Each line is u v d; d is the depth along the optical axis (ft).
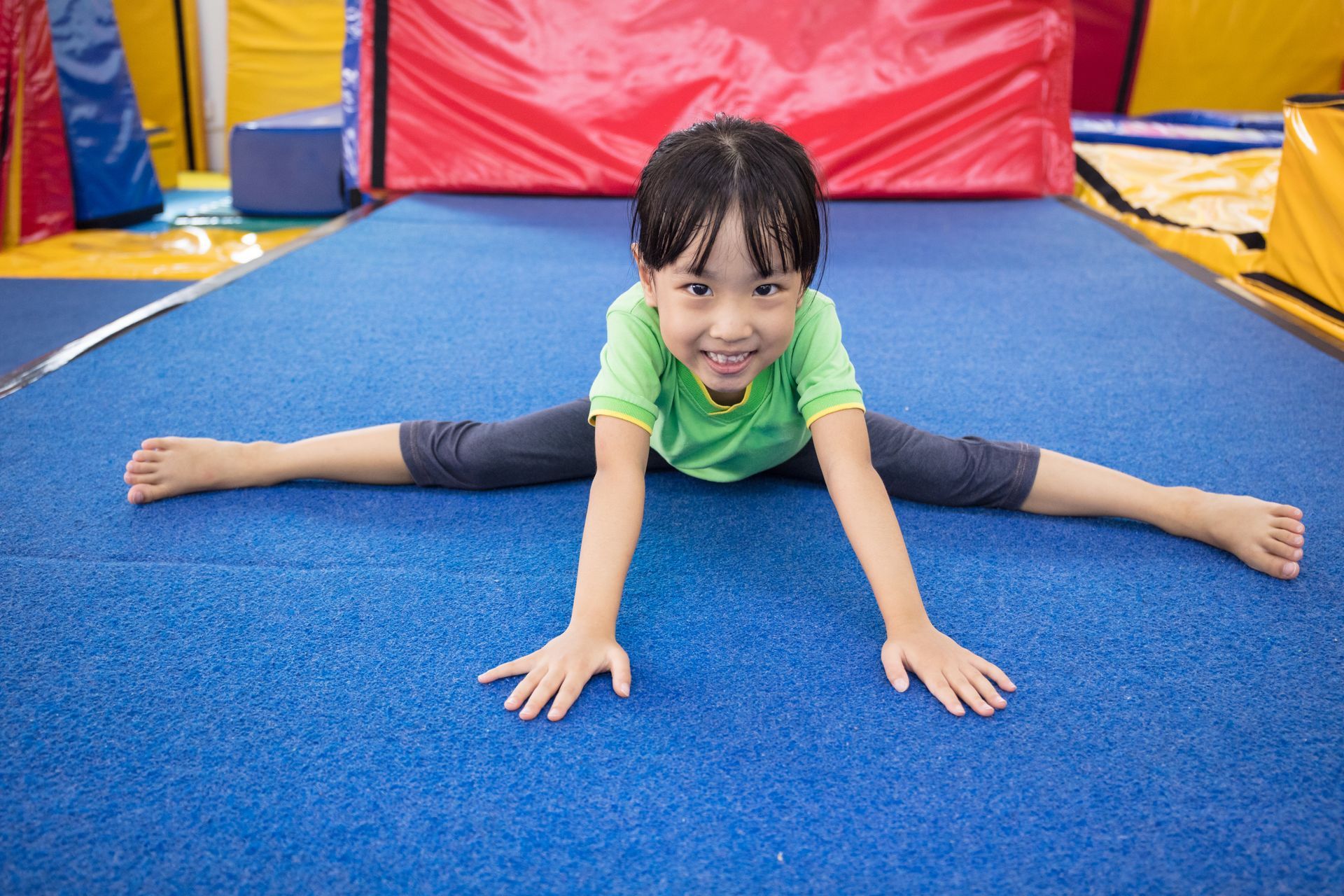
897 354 6.84
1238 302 8.08
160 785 2.97
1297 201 8.26
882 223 10.85
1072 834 2.83
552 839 2.80
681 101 11.84
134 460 4.65
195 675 3.46
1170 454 5.28
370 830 2.82
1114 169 12.73
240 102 19.44
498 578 4.11
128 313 9.48
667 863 2.72
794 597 4.01
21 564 4.12
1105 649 3.67
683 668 3.56
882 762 3.10
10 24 11.72
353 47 11.94
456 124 11.96
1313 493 4.84
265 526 4.48
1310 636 3.75
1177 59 17.25
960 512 4.70
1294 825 2.86
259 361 6.55
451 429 4.82
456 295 8.09
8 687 3.38
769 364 3.80
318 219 14.61
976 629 3.79
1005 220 10.98
